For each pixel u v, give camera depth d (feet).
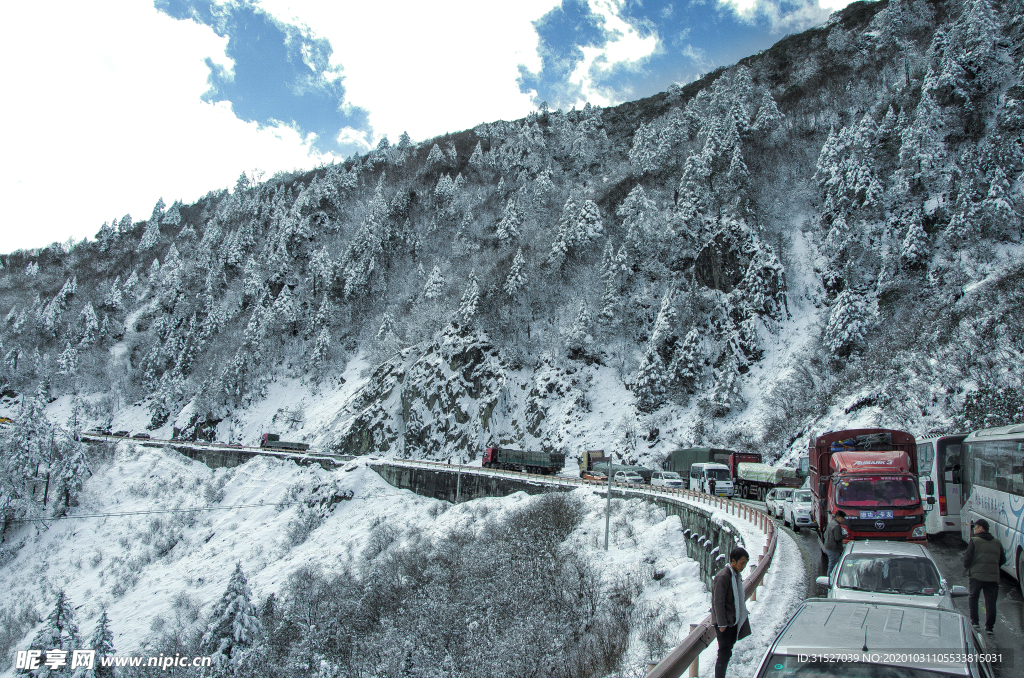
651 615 68.18
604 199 329.93
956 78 252.83
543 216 365.40
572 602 84.74
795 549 73.51
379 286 378.32
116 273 623.77
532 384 254.88
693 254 254.68
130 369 449.48
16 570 218.59
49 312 524.52
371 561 153.48
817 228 252.01
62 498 251.19
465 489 193.26
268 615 122.42
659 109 562.66
